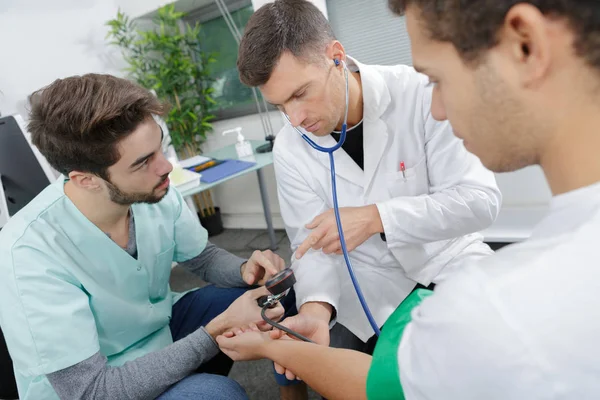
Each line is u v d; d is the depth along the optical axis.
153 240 1.03
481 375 0.29
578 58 0.28
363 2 2.11
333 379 0.54
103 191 0.85
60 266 0.83
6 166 1.41
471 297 0.31
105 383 0.78
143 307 1.02
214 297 1.17
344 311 1.06
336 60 0.88
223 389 0.82
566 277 0.28
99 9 2.77
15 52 2.46
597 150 0.29
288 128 1.14
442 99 0.36
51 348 0.76
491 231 2.03
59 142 0.77
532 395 0.28
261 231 2.95
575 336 0.27
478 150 0.36
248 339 0.74
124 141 0.77
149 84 2.71
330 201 1.11
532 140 0.32
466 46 0.31
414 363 0.35
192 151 2.91
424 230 0.95
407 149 1.04
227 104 2.91
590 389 0.26
